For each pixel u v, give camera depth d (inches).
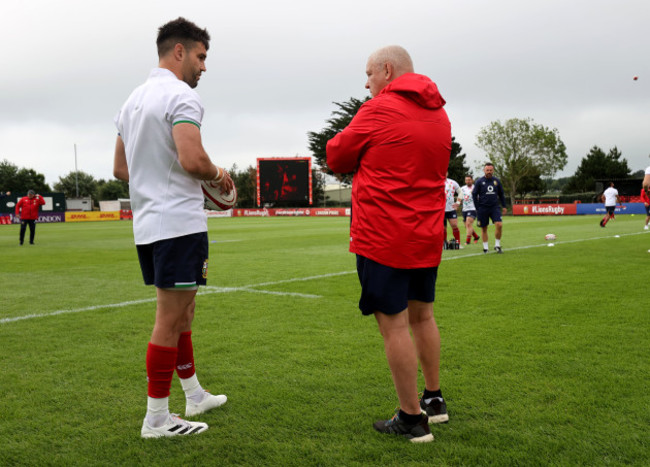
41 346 160.6
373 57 103.6
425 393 104.3
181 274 96.0
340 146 96.3
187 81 105.7
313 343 159.9
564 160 2030.0
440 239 99.0
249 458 88.4
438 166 97.4
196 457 89.1
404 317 96.1
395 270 94.1
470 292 242.4
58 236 813.2
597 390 116.0
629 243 498.3
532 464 83.7
